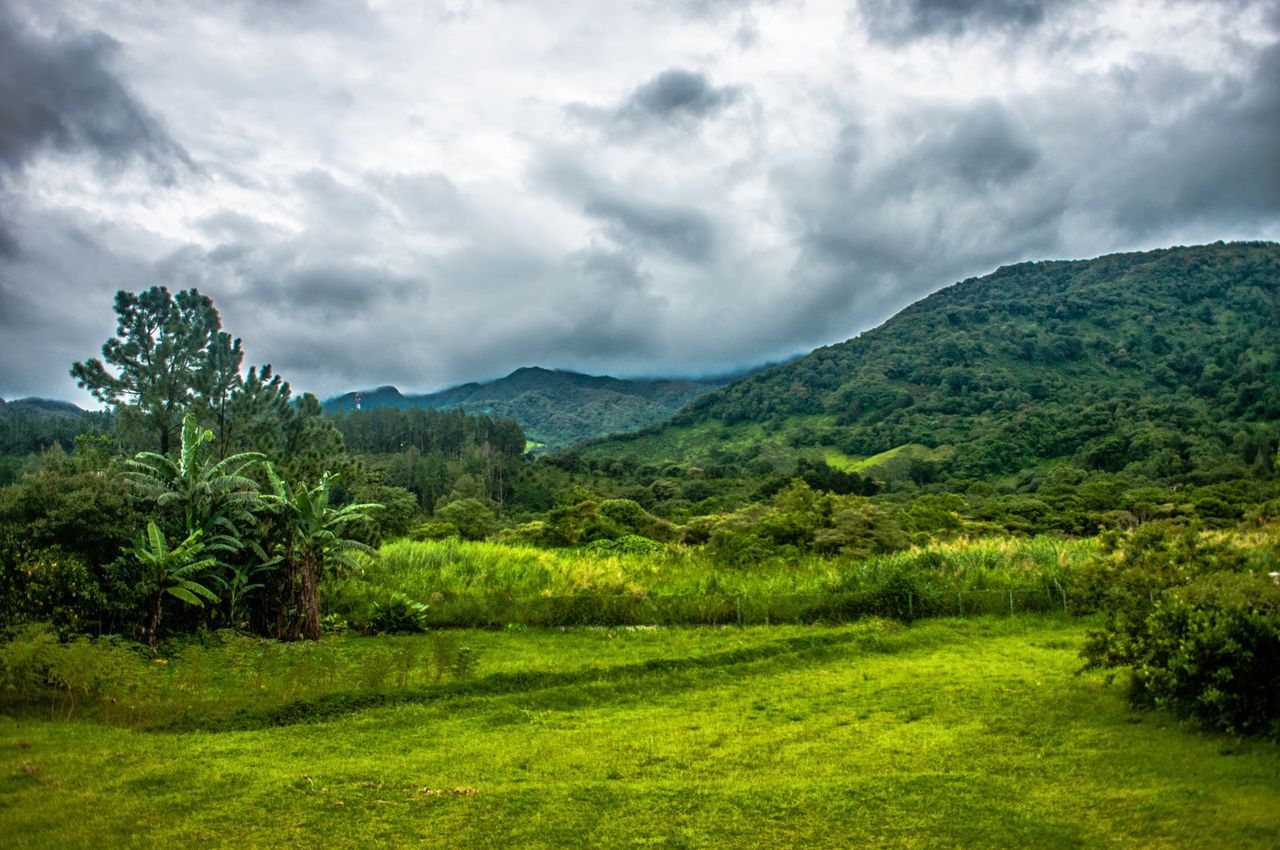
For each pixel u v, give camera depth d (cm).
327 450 2850
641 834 708
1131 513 4459
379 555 2180
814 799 773
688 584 2027
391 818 749
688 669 1420
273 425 2842
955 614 1806
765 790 804
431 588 2033
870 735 1007
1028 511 4497
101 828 723
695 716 1144
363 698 1202
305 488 1739
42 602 1360
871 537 2553
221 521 1720
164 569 1537
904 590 1798
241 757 945
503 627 1822
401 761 940
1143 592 1173
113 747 959
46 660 1102
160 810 764
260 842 698
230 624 1719
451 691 1258
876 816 729
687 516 4884
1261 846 629
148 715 1109
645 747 988
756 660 1483
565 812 757
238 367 2848
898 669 1367
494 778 873
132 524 1625
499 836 707
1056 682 1205
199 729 1070
